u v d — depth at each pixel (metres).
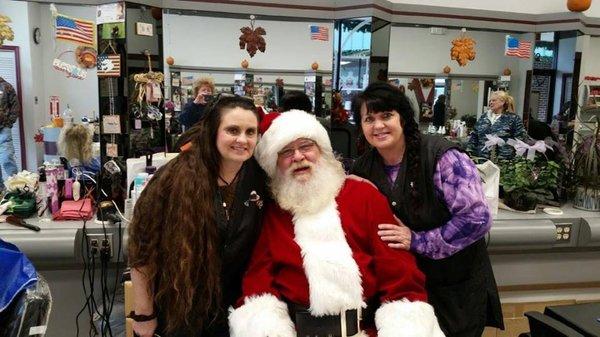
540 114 2.92
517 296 2.48
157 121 2.40
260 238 1.43
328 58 2.62
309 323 1.29
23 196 2.17
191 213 1.28
